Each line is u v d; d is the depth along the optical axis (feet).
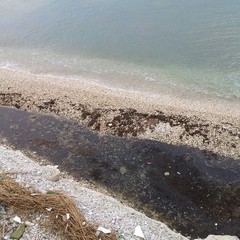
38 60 89.56
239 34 88.12
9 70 85.81
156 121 65.21
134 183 53.98
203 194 51.70
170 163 57.06
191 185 53.21
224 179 53.83
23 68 86.58
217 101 70.64
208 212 49.16
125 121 65.87
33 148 61.72
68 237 41.88
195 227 47.44
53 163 58.23
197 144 60.13
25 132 65.62
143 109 68.69
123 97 73.05
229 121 64.54
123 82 78.69
